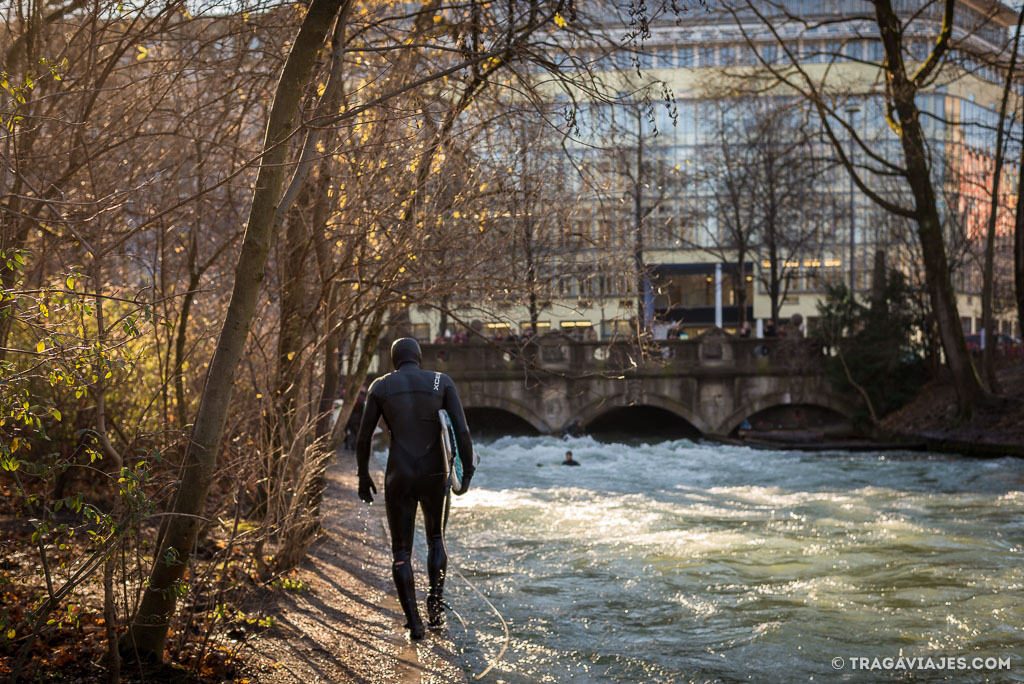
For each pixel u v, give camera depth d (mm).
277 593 7082
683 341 34000
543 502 15258
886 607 7520
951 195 36156
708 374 33906
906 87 25859
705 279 62688
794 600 7777
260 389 7695
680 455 26969
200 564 7605
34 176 6484
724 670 5762
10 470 3713
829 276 59719
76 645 5078
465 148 8062
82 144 6109
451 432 6289
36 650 4922
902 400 32719
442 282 8281
